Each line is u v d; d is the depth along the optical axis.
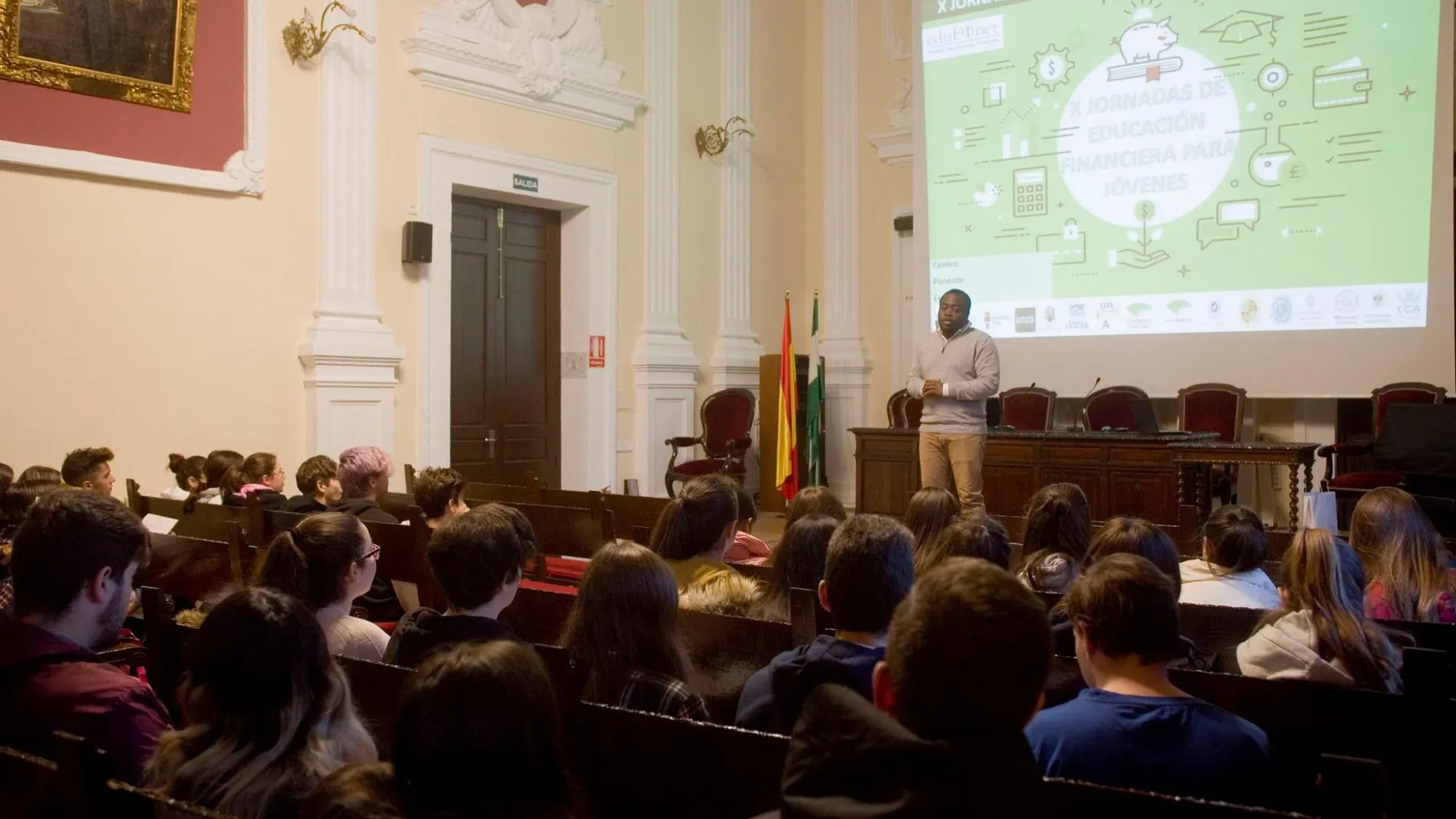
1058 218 8.30
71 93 5.41
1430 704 1.74
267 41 6.20
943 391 5.82
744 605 2.61
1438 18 6.93
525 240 8.12
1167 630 1.65
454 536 2.08
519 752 1.12
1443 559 2.78
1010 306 8.52
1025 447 6.79
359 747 1.56
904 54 9.59
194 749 1.47
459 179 7.26
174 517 4.15
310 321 6.47
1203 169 7.74
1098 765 1.57
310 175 6.47
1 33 5.14
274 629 1.48
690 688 2.03
